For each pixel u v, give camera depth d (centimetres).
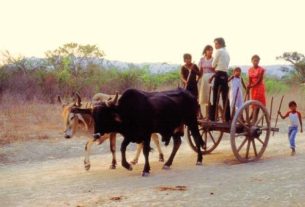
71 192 947
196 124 1209
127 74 2689
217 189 924
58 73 2580
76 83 2523
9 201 898
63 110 1178
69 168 1207
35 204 870
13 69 2620
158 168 1166
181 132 1189
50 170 1188
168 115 1137
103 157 1350
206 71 1281
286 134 1739
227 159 1259
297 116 1302
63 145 1468
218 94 1218
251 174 1052
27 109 1962
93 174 1119
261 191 897
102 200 873
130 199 874
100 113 1074
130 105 1080
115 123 1086
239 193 888
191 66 1280
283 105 2236
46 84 2414
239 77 1299
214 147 1335
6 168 1224
